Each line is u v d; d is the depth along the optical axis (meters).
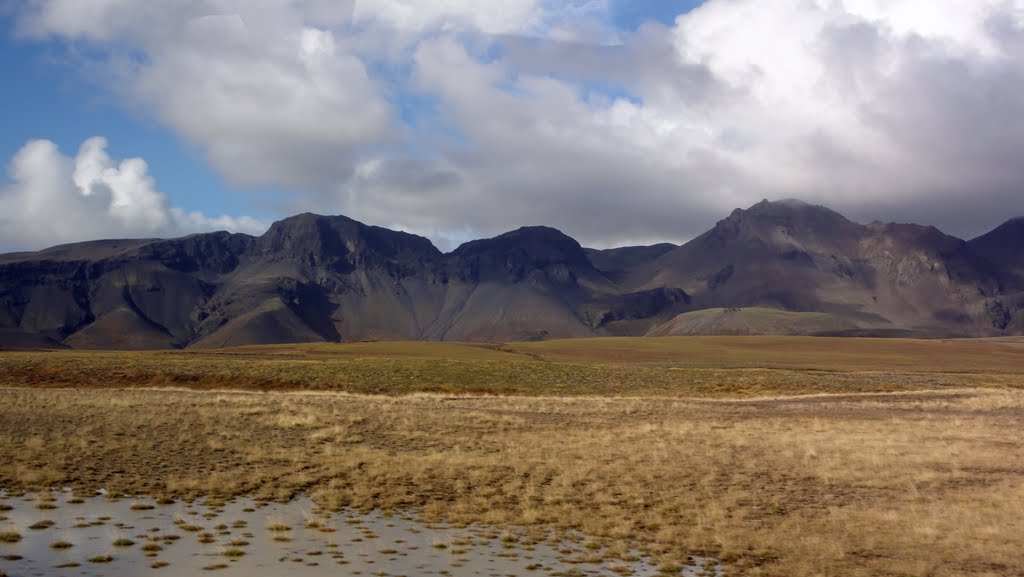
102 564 19.64
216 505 26.42
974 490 32.22
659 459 37.44
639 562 22.20
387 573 20.02
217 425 43.03
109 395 57.75
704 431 47.59
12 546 20.84
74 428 39.56
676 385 85.44
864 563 22.34
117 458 33.03
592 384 84.94
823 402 71.81
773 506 29.12
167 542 21.81
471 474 32.88
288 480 30.45
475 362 100.94
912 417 58.72
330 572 19.84
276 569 19.86
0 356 91.12
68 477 29.12
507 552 22.55
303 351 187.25
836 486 32.88
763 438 45.03
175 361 89.88
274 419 46.16
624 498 29.67
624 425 50.00
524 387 82.25
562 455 37.91
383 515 26.39
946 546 24.00
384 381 81.69
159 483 29.11
